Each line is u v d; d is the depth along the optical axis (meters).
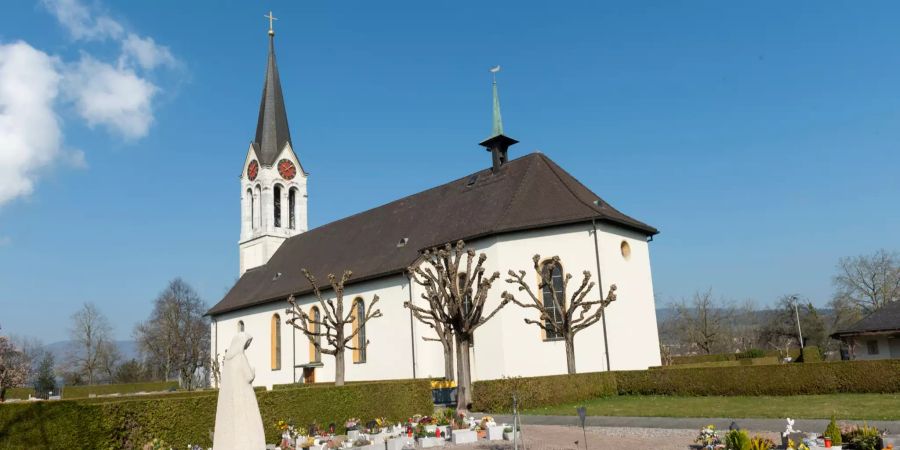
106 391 71.19
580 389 28.25
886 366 24.11
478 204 38.81
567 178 37.88
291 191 61.97
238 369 11.24
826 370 25.20
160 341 92.75
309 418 22.16
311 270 48.66
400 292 37.84
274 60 63.47
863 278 79.56
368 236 46.84
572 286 32.44
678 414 21.72
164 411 18.27
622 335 32.62
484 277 33.88
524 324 32.50
